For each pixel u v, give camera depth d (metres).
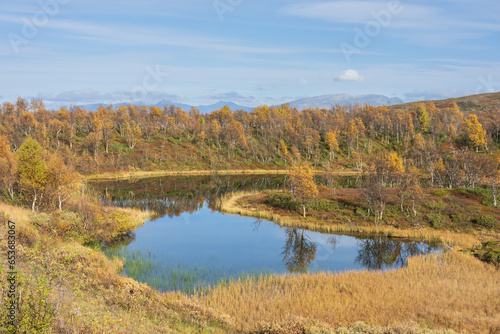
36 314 10.55
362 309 20.48
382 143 150.75
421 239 44.50
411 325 16.80
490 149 122.00
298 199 61.03
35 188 41.47
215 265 32.88
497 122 137.12
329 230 48.56
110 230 39.69
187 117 167.25
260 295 23.48
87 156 110.25
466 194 59.22
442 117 160.38
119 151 121.88
